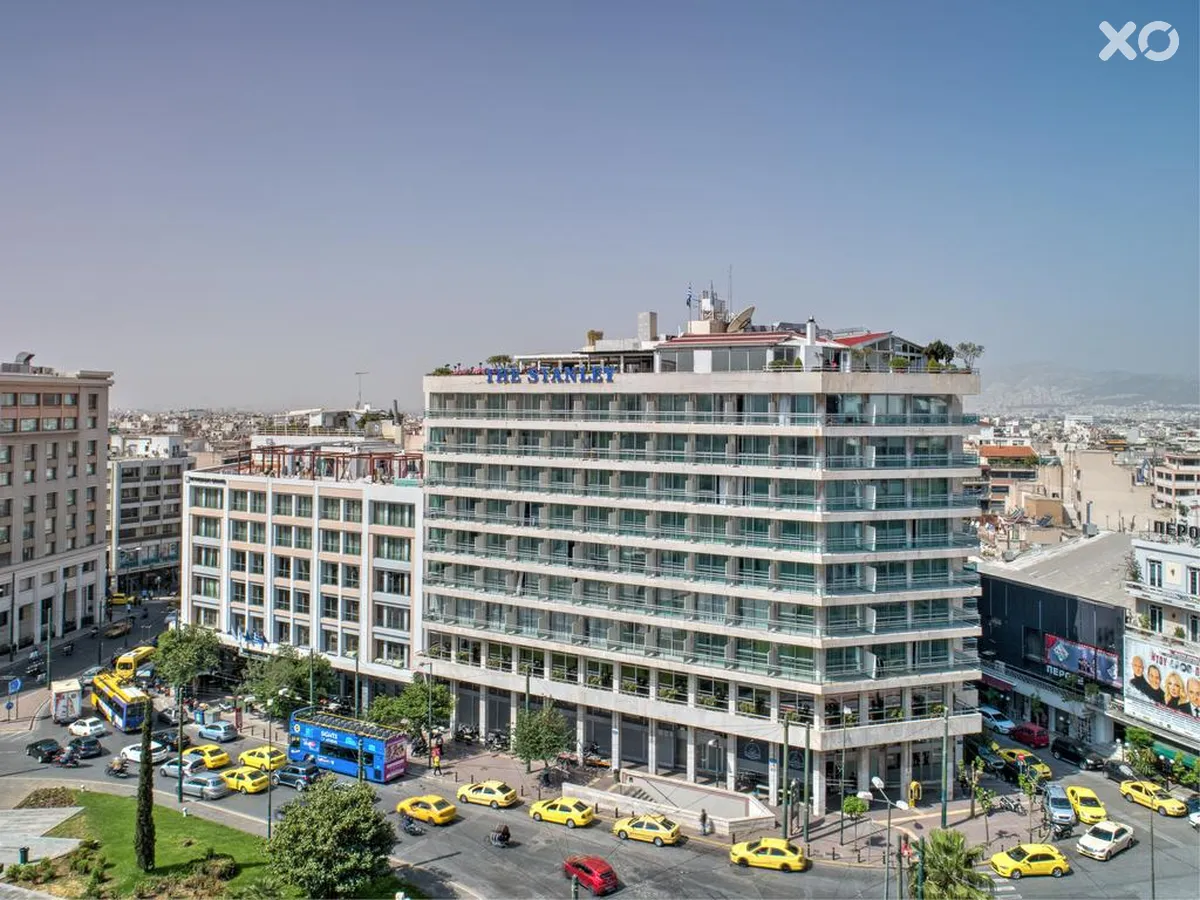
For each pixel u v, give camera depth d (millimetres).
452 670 95562
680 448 84875
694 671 81375
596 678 88312
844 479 76938
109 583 171250
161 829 72688
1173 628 79688
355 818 59031
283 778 84000
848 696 78125
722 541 81562
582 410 89438
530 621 92438
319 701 100125
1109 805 76688
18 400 131250
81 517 144375
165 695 111250
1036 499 174875
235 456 183500
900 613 79062
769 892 62969
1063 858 64562
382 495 102562
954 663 79812
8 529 129625
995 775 84875
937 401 82125
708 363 85375
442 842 70812
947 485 81250
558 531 89062
